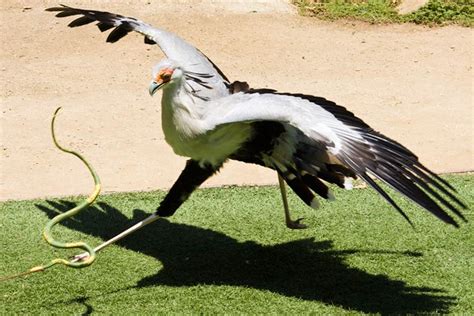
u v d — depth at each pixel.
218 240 7.94
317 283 7.07
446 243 7.82
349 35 13.45
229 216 8.47
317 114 6.30
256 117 6.33
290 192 9.04
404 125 10.75
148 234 8.04
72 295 6.81
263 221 8.36
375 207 8.63
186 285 7.01
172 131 6.84
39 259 7.46
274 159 6.98
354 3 14.38
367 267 7.36
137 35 13.09
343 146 6.10
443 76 12.28
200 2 13.81
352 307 6.62
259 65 12.35
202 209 8.61
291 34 13.32
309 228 8.19
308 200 7.11
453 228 8.10
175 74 6.60
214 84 7.06
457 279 7.12
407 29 13.71
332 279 7.13
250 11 13.83
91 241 7.85
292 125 6.28
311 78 12.07
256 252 7.68
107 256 7.55
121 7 13.48
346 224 8.27
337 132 6.18
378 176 6.04
